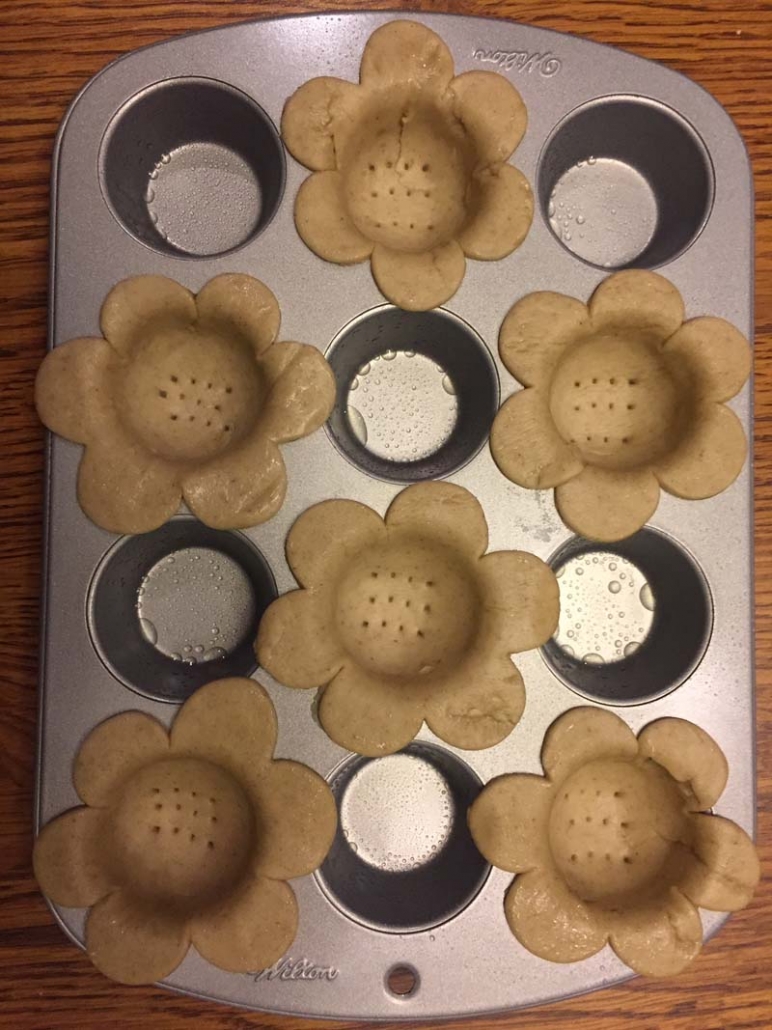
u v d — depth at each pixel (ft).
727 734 1.05
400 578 1.11
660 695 1.05
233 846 1.03
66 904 0.95
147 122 1.08
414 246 1.13
